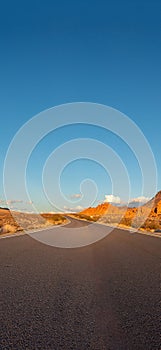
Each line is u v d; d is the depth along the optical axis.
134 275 9.16
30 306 5.93
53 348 4.09
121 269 10.19
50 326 4.89
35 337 4.45
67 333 4.61
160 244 18.39
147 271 9.84
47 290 7.21
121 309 5.80
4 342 4.26
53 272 9.48
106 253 14.38
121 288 7.49
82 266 10.73
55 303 6.15
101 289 7.38
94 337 4.47
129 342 4.30
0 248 15.07
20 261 11.41
